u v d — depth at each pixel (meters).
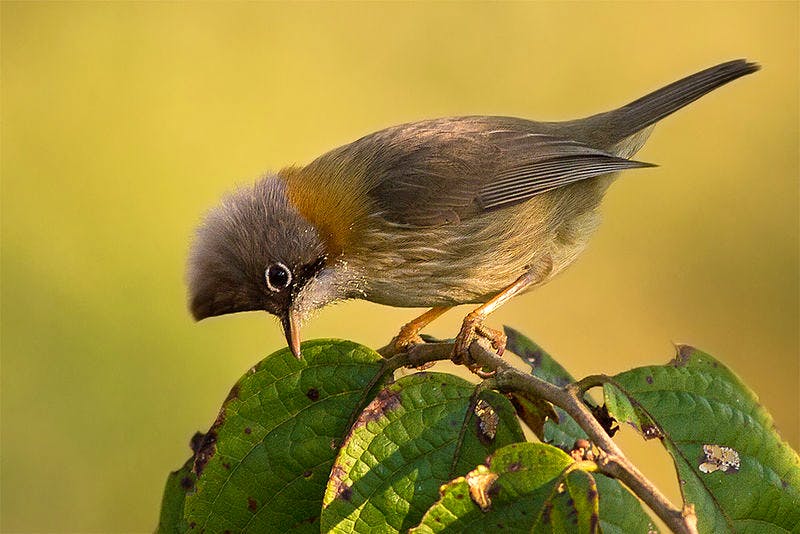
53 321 12.28
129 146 14.81
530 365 5.62
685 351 5.17
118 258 13.24
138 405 11.75
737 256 13.91
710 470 4.87
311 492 5.47
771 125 14.97
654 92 9.86
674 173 14.59
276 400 5.55
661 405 4.96
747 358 13.35
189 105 15.28
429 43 15.98
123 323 12.36
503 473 4.33
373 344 13.20
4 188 13.79
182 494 5.95
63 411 11.62
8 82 15.31
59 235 13.36
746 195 14.34
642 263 13.97
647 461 11.90
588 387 4.97
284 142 15.09
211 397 11.96
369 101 15.49
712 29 15.62
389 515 4.81
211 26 16.28
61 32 15.93
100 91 15.30
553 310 13.55
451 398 4.97
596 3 16.09
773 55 15.38
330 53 16.02
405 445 4.89
